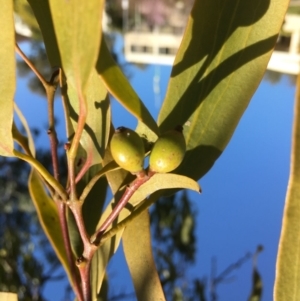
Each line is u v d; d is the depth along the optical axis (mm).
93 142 77
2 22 62
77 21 50
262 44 74
